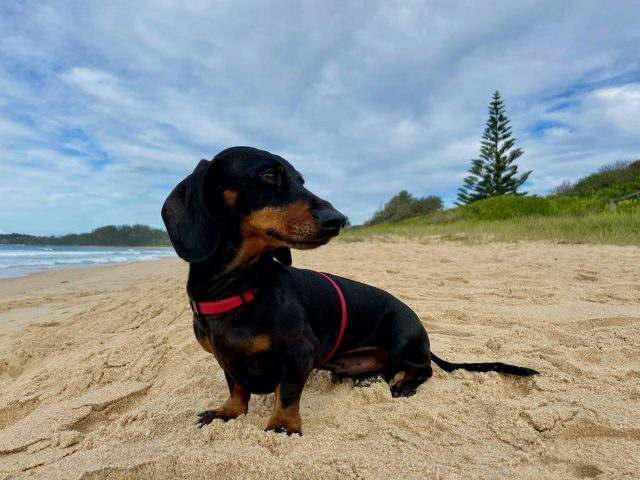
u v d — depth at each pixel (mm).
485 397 614
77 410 653
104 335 1104
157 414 591
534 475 430
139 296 1523
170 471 457
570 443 498
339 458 459
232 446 491
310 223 528
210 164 571
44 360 967
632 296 1185
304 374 556
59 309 1597
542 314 1028
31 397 739
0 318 1480
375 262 2137
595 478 430
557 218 4070
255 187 551
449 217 6645
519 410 551
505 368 694
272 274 574
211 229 549
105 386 761
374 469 444
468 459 462
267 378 575
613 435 508
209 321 554
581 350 776
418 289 1366
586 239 2801
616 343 820
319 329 621
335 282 672
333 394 667
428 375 701
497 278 1557
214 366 774
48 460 515
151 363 818
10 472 496
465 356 799
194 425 560
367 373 729
